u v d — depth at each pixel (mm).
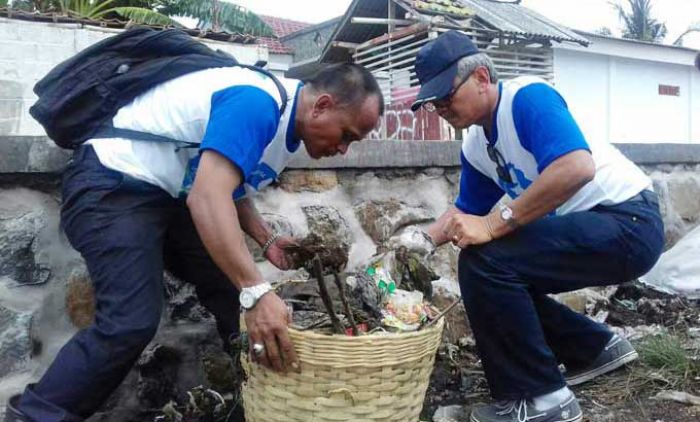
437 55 2270
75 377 1845
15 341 2279
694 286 3918
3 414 2234
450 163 3311
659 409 2518
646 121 17094
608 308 3699
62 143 2051
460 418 2490
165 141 1970
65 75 2012
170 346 2596
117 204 1952
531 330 2273
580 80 15672
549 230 2273
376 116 2008
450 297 3232
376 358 1785
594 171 2145
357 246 3043
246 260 1766
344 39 12055
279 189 2832
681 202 4535
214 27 10273
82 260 2441
